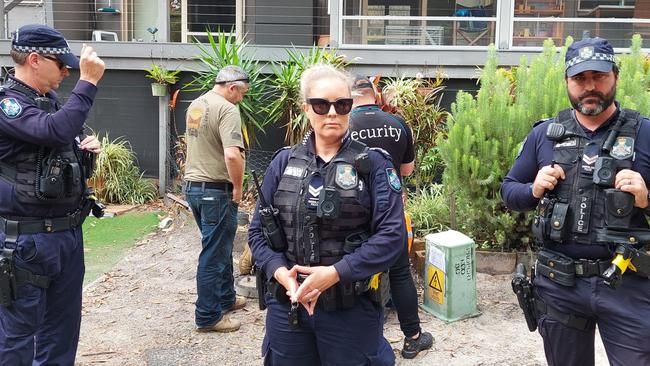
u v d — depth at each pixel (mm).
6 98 2504
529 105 4660
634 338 2164
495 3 7855
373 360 2174
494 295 4402
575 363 2391
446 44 7879
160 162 7836
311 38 8891
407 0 7988
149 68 7844
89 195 2914
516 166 2523
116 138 8062
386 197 2088
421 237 5168
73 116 2531
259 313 4234
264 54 7645
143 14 10227
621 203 2105
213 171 3764
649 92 4613
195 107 3789
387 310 4109
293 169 2174
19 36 2570
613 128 2207
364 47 7543
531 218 4637
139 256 5629
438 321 3988
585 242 2215
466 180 4746
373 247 2029
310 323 2150
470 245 4004
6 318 2576
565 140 2293
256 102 7156
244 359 3539
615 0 7980
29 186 2561
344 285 2062
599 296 2201
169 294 4637
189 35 9555
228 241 3867
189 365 3469
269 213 2182
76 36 9805
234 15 9664
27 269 2578
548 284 2352
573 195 2242
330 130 2100
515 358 3484
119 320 4117
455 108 5176
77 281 2861
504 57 7605
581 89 2180
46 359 2867
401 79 6824
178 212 7121
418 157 6402
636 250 2123
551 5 7988
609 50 2158
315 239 2090
